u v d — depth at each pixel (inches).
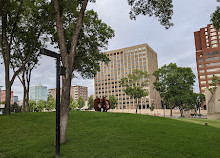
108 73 4958.2
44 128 496.7
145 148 277.4
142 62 4495.6
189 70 2078.0
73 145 306.3
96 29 920.3
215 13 633.6
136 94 1929.1
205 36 4067.4
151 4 515.8
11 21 797.9
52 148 293.6
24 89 1038.4
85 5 394.9
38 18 828.0
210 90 1592.0
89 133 410.9
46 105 3435.0
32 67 1072.8
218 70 3725.4
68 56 350.6
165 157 237.8
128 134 391.2
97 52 956.0
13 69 1040.8
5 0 627.5
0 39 756.6
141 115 806.5
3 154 262.1
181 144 309.1
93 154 254.4
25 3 752.3
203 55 3934.5
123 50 4810.5
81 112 824.3
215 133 458.0
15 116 675.4
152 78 4517.7
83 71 1044.5
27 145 314.2
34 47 939.3
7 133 423.5
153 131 427.2
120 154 249.6
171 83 2014.0
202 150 277.6
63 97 331.9
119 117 711.7
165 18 530.9
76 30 375.6
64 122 328.2
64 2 479.8
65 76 336.5
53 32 893.8
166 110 3346.5
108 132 415.5
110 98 3843.5
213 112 1534.2
